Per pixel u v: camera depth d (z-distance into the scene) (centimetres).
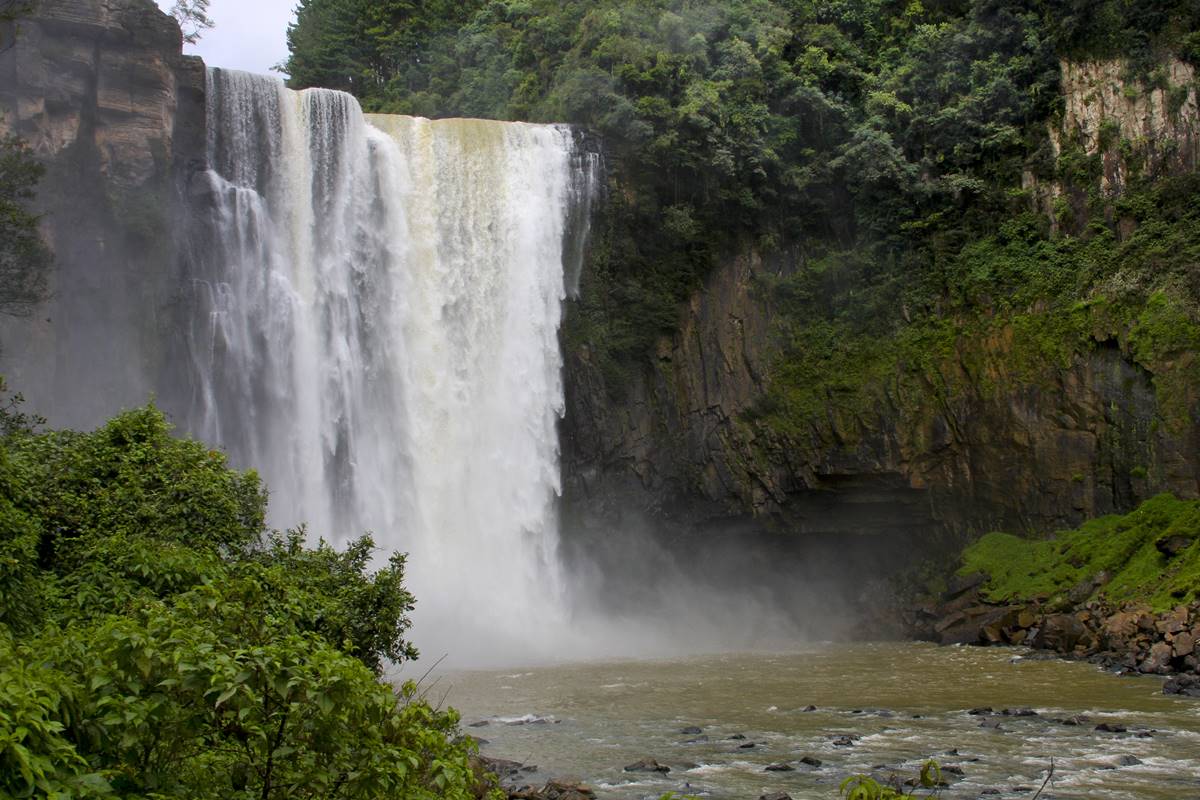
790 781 1741
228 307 3772
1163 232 4134
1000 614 3747
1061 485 4109
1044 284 4297
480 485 4291
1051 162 4547
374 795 866
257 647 860
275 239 3941
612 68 4762
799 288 4716
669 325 4647
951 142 4750
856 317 4644
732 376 4644
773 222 4819
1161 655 2902
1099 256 4253
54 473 1712
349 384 4056
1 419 2255
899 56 5103
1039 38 4719
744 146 4666
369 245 4156
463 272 4350
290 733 848
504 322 4409
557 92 4762
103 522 1614
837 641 4222
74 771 756
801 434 4506
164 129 3591
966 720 2266
